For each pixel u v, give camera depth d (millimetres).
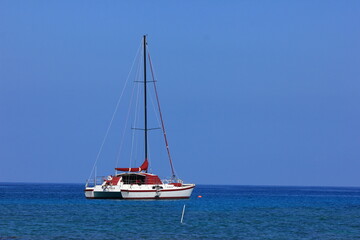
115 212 152250
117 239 103188
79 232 111625
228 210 169500
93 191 187375
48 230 114000
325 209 183500
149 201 183500
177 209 164125
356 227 126625
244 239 106188
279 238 108250
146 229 117750
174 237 106812
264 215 153625
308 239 107562
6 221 127938
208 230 117562
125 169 184625
